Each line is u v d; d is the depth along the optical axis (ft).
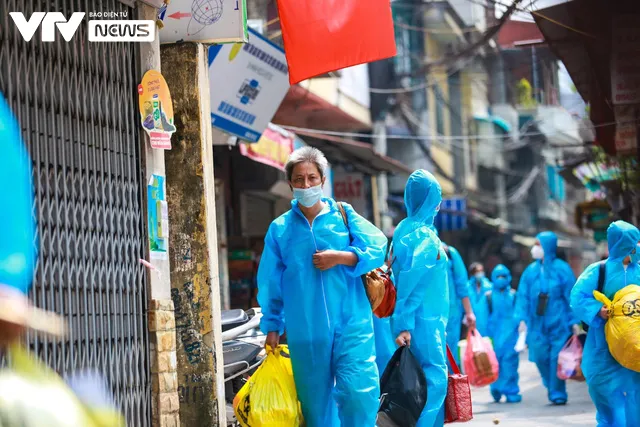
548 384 62.49
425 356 35.91
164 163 34.88
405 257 35.94
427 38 123.54
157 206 31.17
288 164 31.04
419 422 35.73
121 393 28.48
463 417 36.42
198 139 36.24
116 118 29.27
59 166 25.89
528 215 234.79
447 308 36.65
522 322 67.51
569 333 61.21
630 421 41.09
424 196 36.60
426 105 150.30
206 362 35.40
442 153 171.01
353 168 115.24
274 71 60.49
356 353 30.37
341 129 111.96
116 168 29.04
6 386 9.11
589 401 62.85
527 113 138.21
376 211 139.85
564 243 239.71
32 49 25.07
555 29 69.46
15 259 10.04
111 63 29.19
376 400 30.45
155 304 30.27
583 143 100.12
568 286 61.41
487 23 85.81
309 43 38.65
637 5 67.21
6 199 9.98
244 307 88.89
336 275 30.66
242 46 58.18
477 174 204.95
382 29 38.78
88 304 26.89
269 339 31.12
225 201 88.28
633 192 96.17
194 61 36.52
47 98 25.61
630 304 39.63
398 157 157.17
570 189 244.83
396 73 119.96
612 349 39.83
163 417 30.22
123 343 28.78
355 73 108.17
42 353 24.57
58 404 9.09
